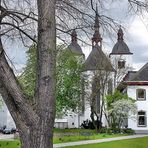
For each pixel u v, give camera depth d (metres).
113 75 60.50
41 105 7.61
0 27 8.61
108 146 31.53
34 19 8.48
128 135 48.31
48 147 7.52
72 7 9.06
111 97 58.97
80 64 53.94
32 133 7.45
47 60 7.79
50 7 7.86
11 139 42.75
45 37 7.83
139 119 62.72
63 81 54.03
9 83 7.46
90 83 57.97
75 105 58.28
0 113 89.00
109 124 58.03
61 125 76.50
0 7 8.19
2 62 7.50
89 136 43.56
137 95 63.12
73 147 30.69
